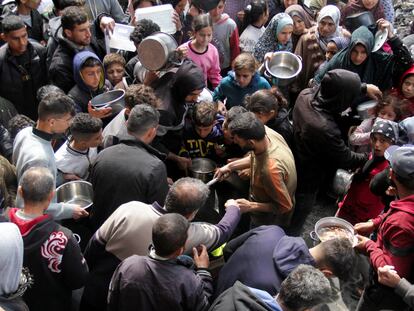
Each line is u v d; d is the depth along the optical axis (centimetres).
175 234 204
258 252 226
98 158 269
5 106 384
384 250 240
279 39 472
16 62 403
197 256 240
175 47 340
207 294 225
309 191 337
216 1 473
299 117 318
